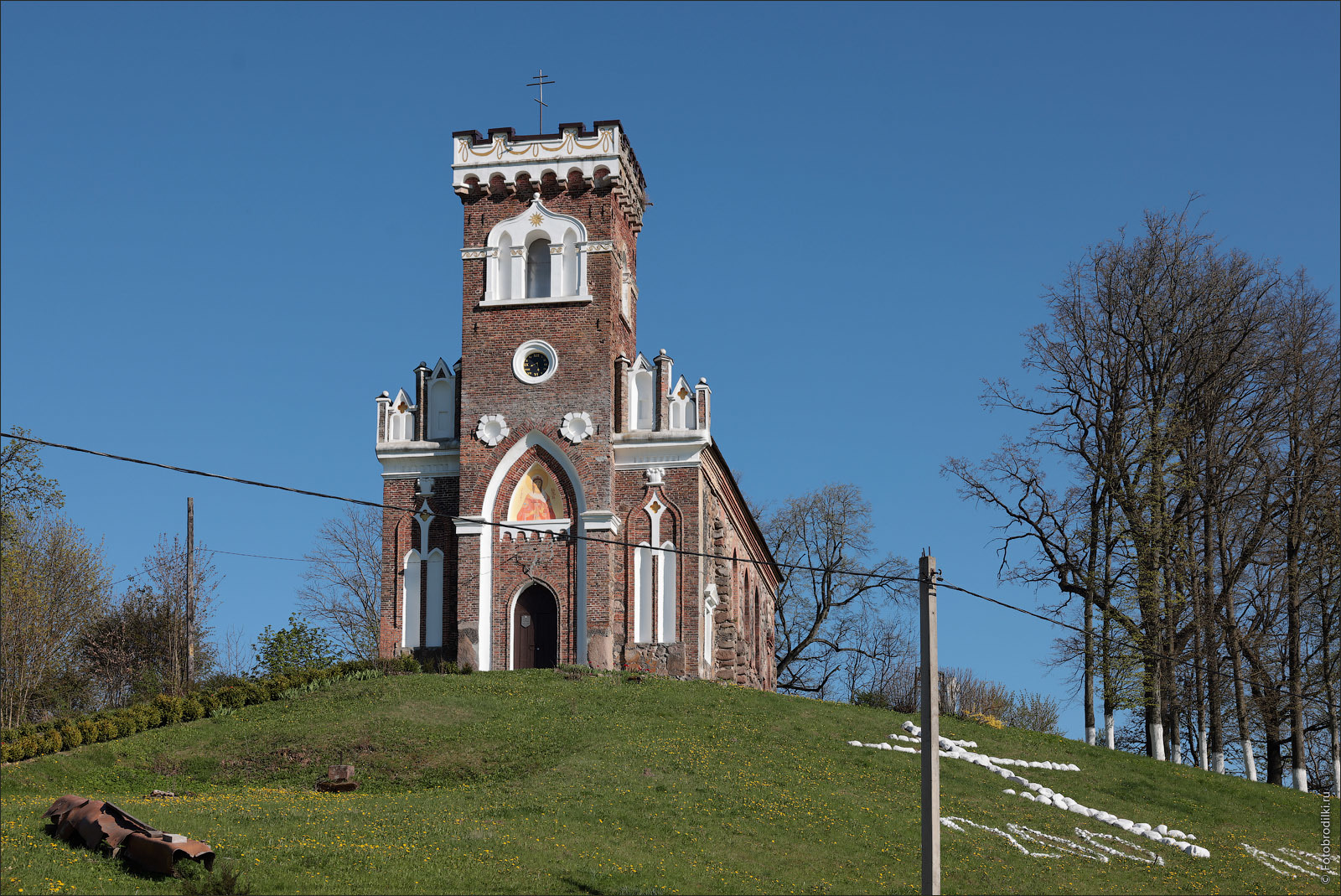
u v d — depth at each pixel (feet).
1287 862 112.78
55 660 179.11
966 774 124.26
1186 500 164.35
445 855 88.89
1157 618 160.25
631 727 128.26
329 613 235.61
